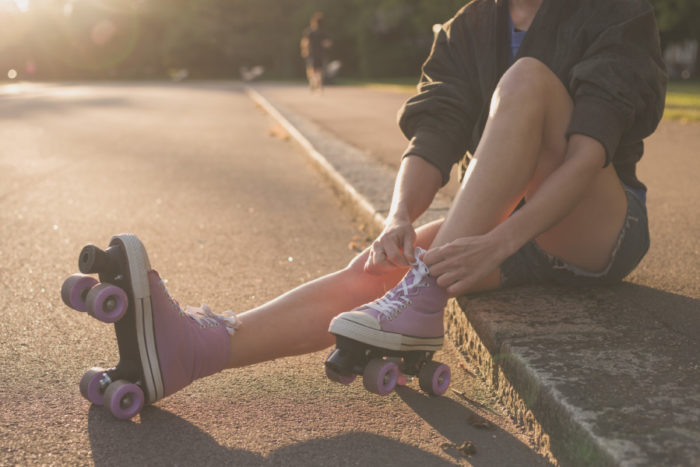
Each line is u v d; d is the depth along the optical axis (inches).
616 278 76.2
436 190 74.2
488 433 60.9
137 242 56.9
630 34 67.1
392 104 481.1
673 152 224.8
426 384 65.7
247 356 63.4
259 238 131.1
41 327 82.7
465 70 78.1
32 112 445.4
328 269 112.2
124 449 56.4
